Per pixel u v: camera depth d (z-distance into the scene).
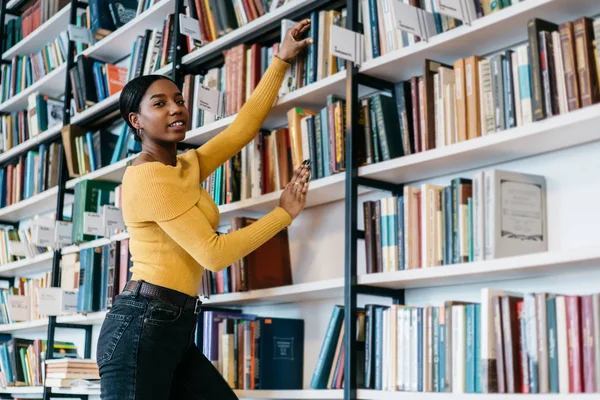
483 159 2.27
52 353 3.80
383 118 2.43
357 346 2.37
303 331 2.90
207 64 3.25
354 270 2.38
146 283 1.93
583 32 1.90
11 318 4.19
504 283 2.29
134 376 1.88
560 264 1.89
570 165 2.16
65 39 4.32
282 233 2.99
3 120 4.84
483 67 2.17
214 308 3.05
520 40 2.26
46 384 3.49
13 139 4.79
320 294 2.67
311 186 2.60
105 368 1.90
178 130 2.07
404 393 2.17
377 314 2.34
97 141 3.83
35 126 4.41
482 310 1.98
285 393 2.57
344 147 2.51
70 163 3.96
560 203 2.17
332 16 2.68
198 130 3.03
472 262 2.06
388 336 2.28
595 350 1.75
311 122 2.64
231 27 3.10
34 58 4.71
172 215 1.90
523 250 2.10
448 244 2.17
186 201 1.93
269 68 2.43
